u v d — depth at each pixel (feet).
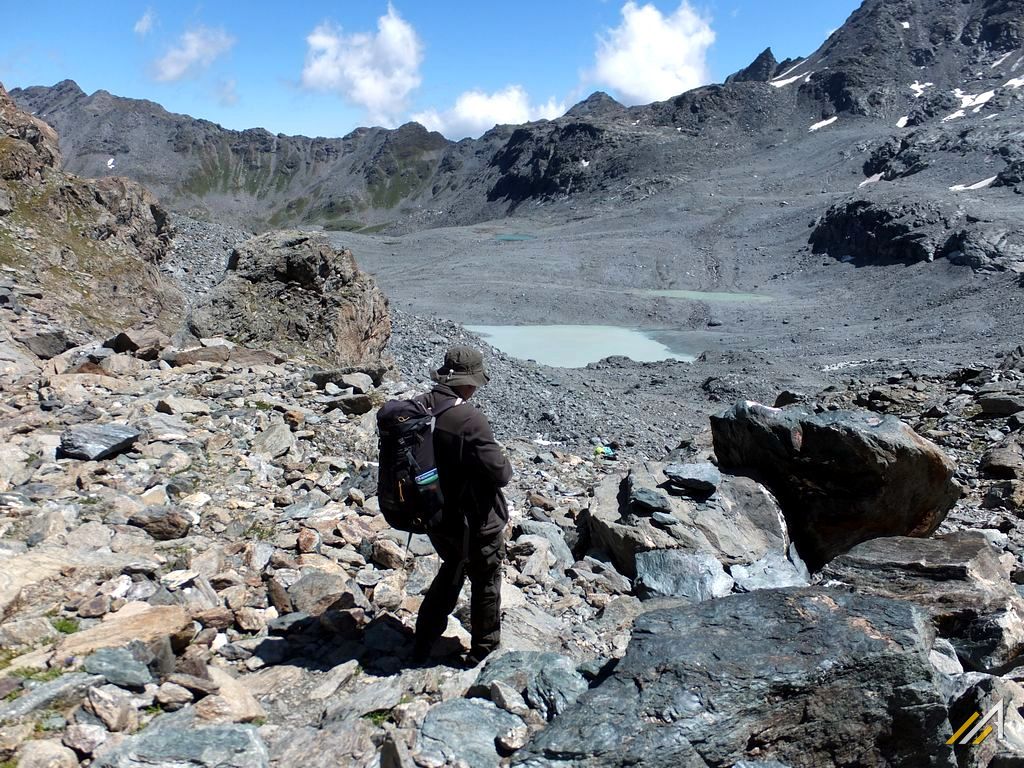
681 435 108.78
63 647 14.24
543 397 110.73
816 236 523.70
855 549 23.06
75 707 12.83
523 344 322.96
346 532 23.03
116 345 45.85
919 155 646.74
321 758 12.74
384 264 584.40
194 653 15.83
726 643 14.43
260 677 15.51
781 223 591.78
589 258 552.41
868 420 27.07
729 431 29.94
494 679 14.92
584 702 13.35
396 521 16.08
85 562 18.02
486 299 426.92
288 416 34.71
